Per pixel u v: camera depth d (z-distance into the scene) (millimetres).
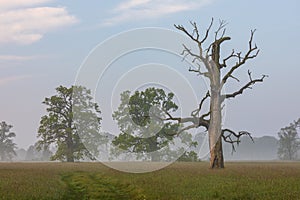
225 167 36094
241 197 14734
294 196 14500
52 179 22531
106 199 15789
